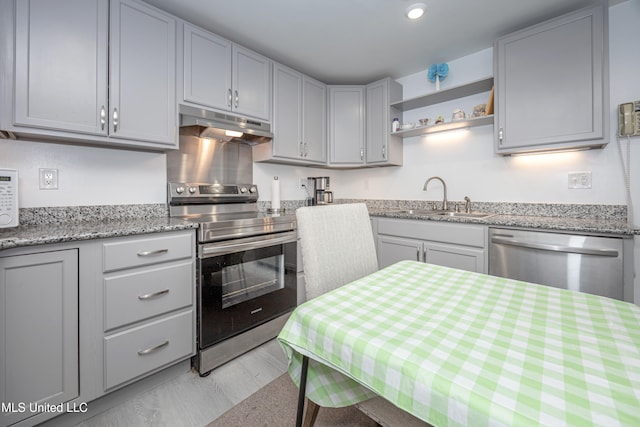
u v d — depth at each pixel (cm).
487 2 182
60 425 125
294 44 230
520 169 229
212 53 201
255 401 142
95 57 152
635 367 48
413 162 296
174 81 182
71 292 123
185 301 159
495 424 39
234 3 180
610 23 186
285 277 214
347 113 298
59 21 141
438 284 93
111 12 157
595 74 174
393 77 296
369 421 128
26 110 133
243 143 258
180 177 218
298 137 267
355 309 73
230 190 242
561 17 183
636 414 38
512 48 202
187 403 140
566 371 47
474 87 237
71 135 147
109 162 184
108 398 137
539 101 192
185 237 159
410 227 238
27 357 114
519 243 180
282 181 296
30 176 157
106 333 133
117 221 178
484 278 99
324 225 107
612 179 190
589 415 38
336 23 202
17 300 111
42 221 160
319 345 64
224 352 173
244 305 185
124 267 137
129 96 164
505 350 54
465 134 259
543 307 74
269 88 240
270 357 182
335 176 359
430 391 46
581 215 201
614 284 153
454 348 54
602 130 172
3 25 128
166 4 181
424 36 220
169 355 153
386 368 51
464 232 207
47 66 138
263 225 198
